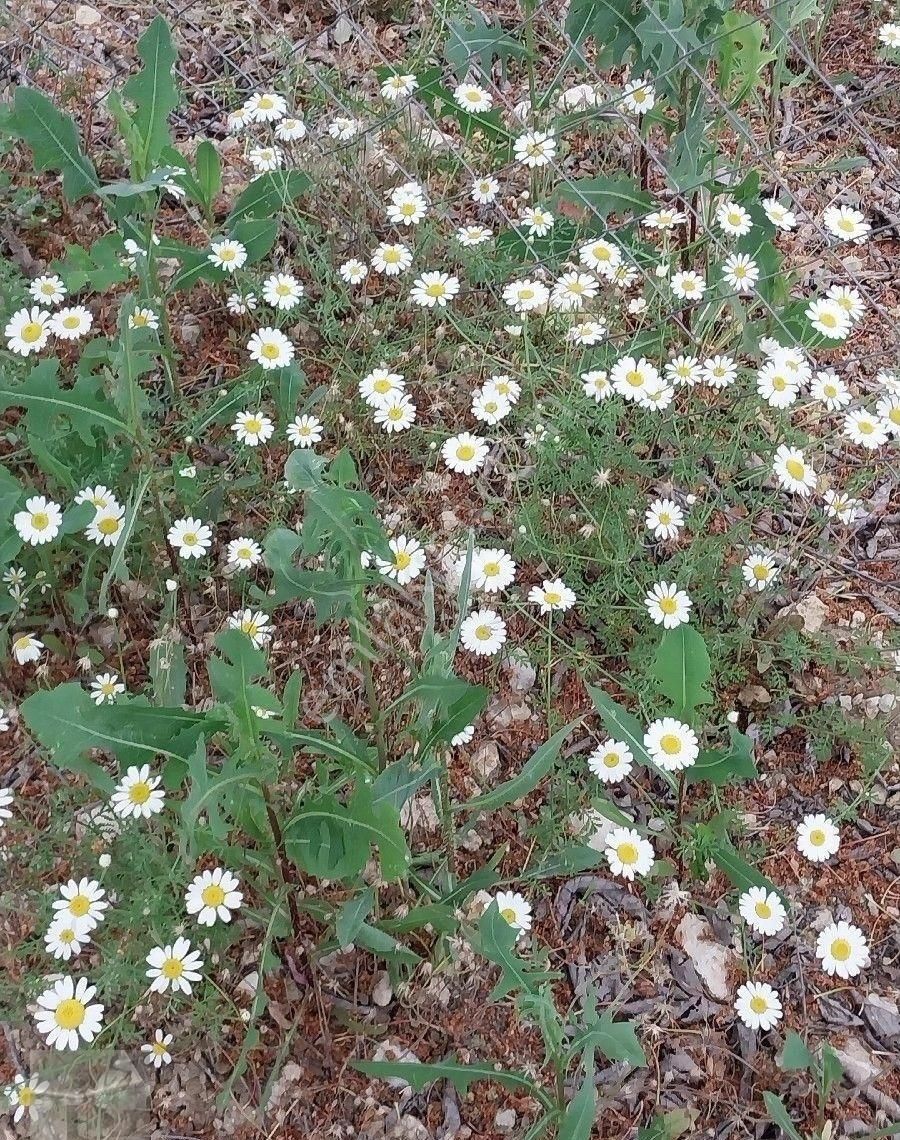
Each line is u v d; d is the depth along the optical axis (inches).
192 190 26.9
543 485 25.3
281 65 32.9
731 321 27.9
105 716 15.4
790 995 19.3
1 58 32.8
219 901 16.8
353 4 33.6
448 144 29.8
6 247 29.5
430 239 28.6
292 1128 18.0
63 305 28.4
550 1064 18.4
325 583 16.1
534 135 27.4
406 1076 16.5
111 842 19.5
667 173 26.0
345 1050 18.7
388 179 31.2
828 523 25.2
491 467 26.1
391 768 16.9
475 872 19.0
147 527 23.2
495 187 28.4
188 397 26.7
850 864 20.8
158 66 24.0
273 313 28.3
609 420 24.4
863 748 21.7
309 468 15.5
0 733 22.2
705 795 21.6
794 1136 16.5
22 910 18.9
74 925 17.2
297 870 19.8
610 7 25.1
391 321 28.0
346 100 31.7
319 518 15.5
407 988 19.2
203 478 24.9
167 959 16.8
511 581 22.5
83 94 32.3
